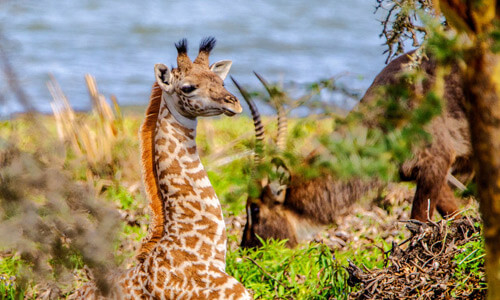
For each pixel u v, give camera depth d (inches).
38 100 1657.2
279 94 556.4
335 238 858.8
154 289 526.0
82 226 477.4
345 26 4507.9
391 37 511.8
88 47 3508.9
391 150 355.9
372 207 968.9
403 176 839.1
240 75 2869.1
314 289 641.6
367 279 580.1
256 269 692.1
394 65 804.6
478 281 577.0
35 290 647.1
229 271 701.9
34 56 3139.8
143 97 2456.9
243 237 842.2
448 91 821.9
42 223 468.8
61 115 1059.9
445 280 567.2
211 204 541.3
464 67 343.9
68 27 4052.7
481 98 338.3
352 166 358.9
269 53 3494.1
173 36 4028.1
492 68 333.1
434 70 740.0
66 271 509.7
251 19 4778.5
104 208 487.2
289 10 5226.4
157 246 535.8
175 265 526.9
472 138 348.8
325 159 380.8
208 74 521.7
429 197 824.9
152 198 550.0
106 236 486.9
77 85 2556.6
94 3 5059.1
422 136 357.1
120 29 4148.6
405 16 464.4
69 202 474.0
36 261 491.2
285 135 714.2
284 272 708.7
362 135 386.6
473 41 334.6
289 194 835.4
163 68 527.8
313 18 4845.0
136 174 1091.3
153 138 544.4
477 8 331.3
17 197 457.7
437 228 608.4
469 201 854.5
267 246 762.8
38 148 469.7
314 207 836.0
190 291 523.5
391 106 363.3
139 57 3351.4
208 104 514.3
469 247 611.2
